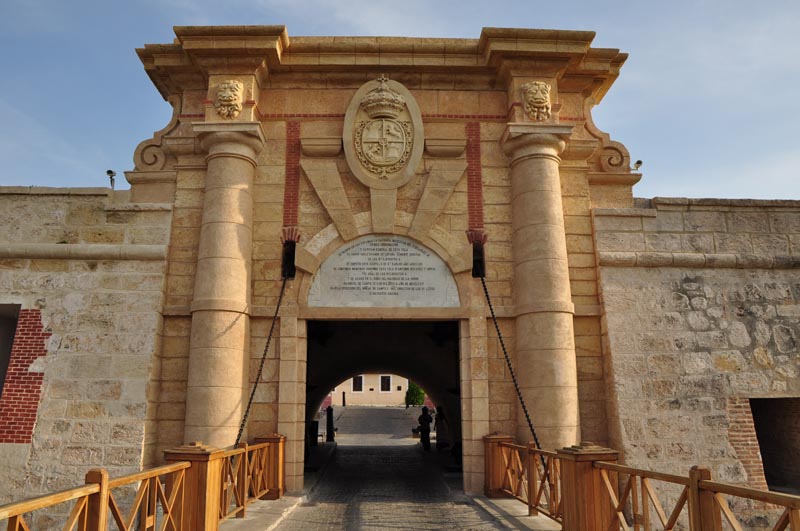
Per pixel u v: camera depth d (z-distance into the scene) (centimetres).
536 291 1130
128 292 1132
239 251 1134
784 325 1174
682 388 1122
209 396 1055
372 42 1234
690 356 1141
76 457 1042
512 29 1192
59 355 1094
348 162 1209
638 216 1225
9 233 1166
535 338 1114
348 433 3588
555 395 1084
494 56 1220
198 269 1129
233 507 988
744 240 1227
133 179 1221
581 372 1159
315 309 1157
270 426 1111
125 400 1071
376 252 1190
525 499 1034
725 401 1120
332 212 1196
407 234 1193
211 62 1202
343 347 1944
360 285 1173
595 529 706
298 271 1176
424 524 882
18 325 1109
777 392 1134
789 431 1242
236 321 1101
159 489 612
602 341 1169
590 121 1317
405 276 1181
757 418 1351
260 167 1222
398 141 1221
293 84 1263
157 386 1108
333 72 1257
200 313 1094
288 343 1138
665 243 1213
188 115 1252
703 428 1102
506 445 1045
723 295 1184
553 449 1061
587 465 723
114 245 1152
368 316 1159
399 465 1758
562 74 1262
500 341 1143
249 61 1200
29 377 1082
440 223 1205
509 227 1215
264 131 1238
